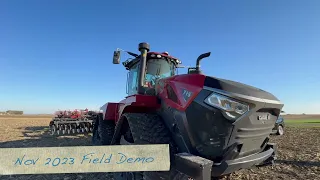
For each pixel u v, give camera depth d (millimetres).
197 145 2766
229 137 2600
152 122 3287
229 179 4426
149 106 3570
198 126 2717
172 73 4957
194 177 2316
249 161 2754
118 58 4582
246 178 4504
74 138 9984
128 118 3406
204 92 2689
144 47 4336
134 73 5266
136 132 3162
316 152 7086
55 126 11602
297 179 4484
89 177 4691
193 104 2756
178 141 2980
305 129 16859
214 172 2646
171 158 2783
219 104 2557
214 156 2711
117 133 4047
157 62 4773
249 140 2773
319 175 4734
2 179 4594
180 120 2930
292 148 7891
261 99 2689
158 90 3656
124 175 3645
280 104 2994
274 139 10562
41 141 9031
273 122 3068
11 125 17359
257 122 2734
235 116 2535
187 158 2459
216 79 2717
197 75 2902
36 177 4703
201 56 3545
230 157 2680
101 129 6438
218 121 2572
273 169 5125
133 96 3820
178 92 3029
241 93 2596
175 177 2594
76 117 12297
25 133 12031
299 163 5664
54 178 4637
